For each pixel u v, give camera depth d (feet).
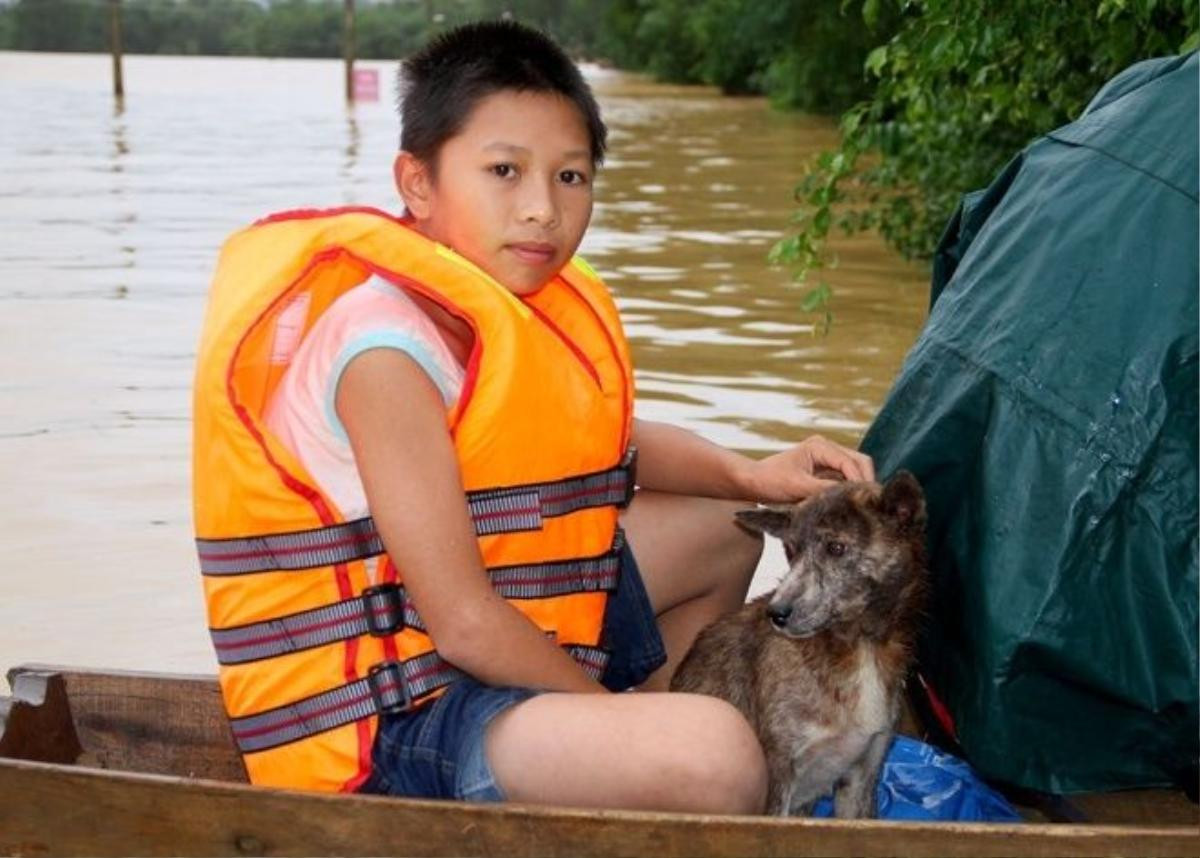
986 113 38.88
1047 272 14.64
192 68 185.88
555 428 13.21
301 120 102.58
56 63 190.60
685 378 32.83
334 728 12.93
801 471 15.75
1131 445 13.48
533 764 12.58
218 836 12.75
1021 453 14.26
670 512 16.22
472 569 12.69
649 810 12.53
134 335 36.58
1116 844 12.00
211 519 12.97
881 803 15.75
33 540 23.71
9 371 33.12
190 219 55.47
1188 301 13.55
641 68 195.83
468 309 12.91
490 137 13.24
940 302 16.07
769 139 96.63
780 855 12.09
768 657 15.19
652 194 66.85
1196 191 13.83
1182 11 26.76
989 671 14.06
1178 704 13.58
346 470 12.96
